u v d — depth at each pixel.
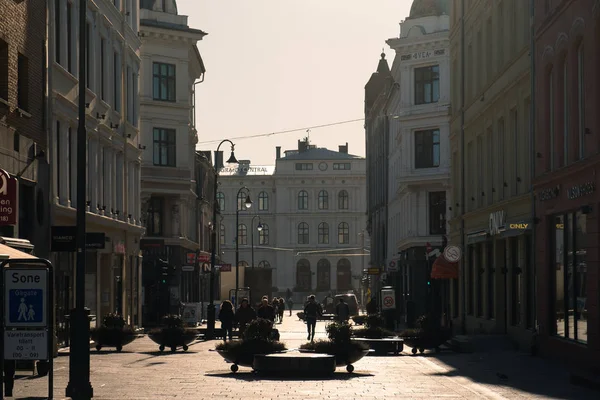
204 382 23.33
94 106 41.50
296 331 63.47
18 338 18.09
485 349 36.53
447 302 57.38
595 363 26.50
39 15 32.19
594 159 26.16
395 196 82.56
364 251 160.00
